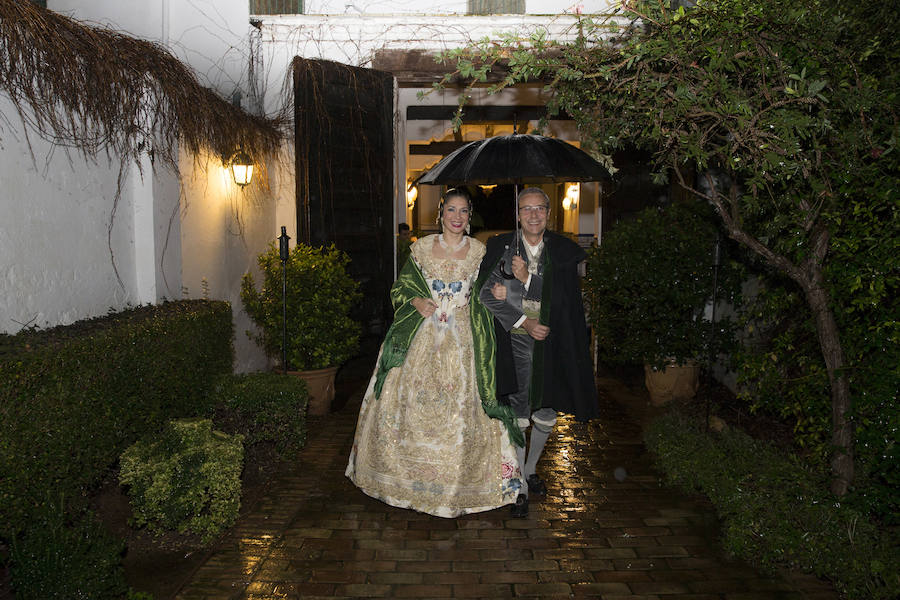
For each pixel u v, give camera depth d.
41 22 3.05
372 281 6.60
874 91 2.64
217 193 5.32
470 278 3.64
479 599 2.77
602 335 6.05
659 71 3.12
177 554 3.12
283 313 5.26
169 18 6.38
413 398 3.54
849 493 3.16
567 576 2.96
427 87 7.13
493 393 3.53
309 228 6.04
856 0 2.78
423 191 13.98
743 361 4.25
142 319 3.70
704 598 2.79
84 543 2.50
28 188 3.13
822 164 2.81
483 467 3.56
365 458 3.68
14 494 2.47
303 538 3.30
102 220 3.81
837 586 2.80
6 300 3.00
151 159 4.17
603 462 4.46
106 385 3.12
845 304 3.06
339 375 6.18
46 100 3.19
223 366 4.73
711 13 2.77
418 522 3.50
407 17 6.55
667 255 5.39
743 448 3.98
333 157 6.18
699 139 2.90
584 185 10.66
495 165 3.85
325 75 6.09
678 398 5.80
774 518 3.10
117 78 3.67
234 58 6.61
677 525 3.49
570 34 6.39
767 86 2.87
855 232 2.86
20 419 2.51
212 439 3.35
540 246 3.64
